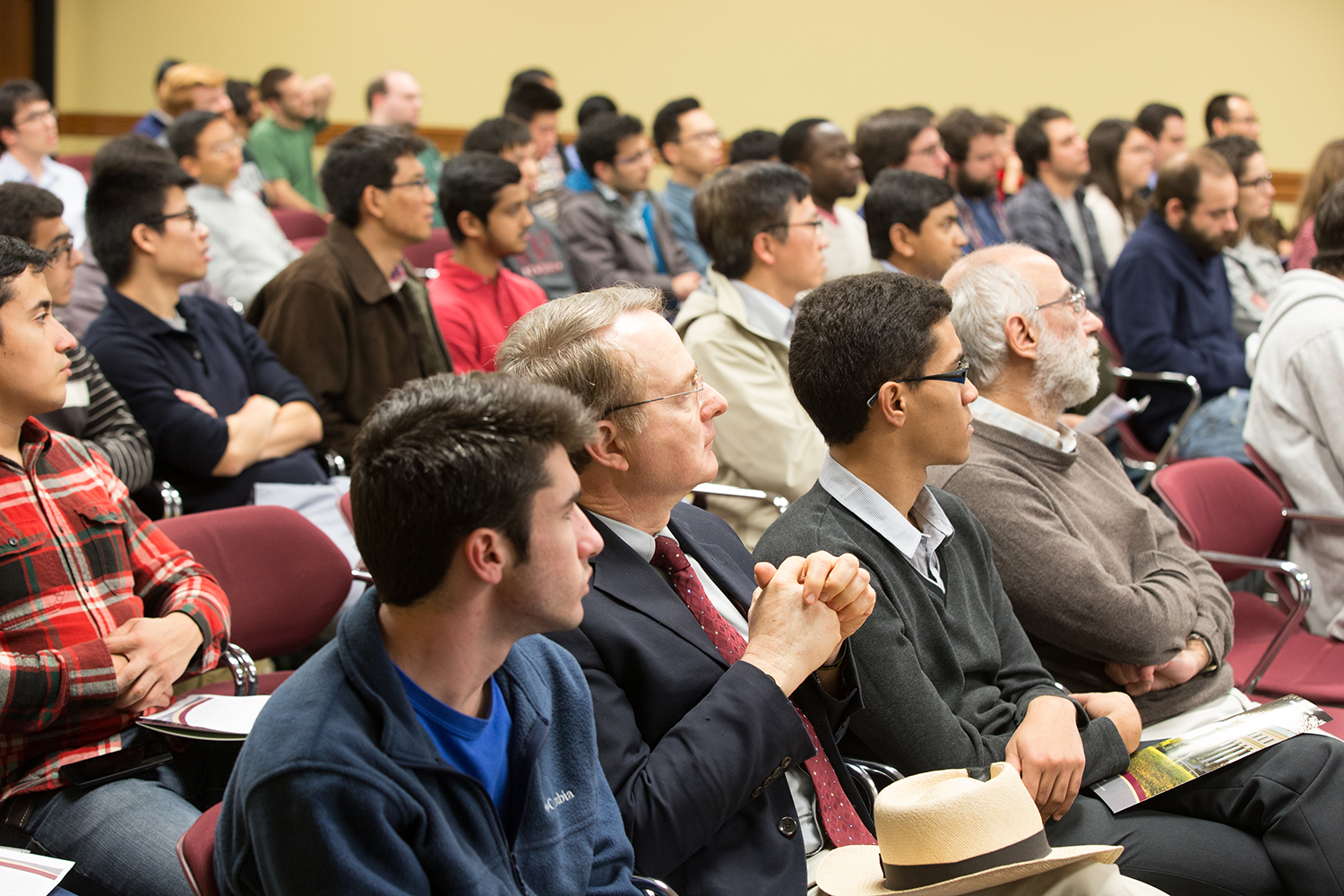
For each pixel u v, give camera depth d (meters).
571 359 1.54
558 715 1.28
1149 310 4.16
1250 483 2.84
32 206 2.56
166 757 1.79
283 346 3.22
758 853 1.47
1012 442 2.12
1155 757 1.81
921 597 1.76
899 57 9.05
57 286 2.62
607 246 4.99
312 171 7.38
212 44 8.79
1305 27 9.19
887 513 1.77
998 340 2.13
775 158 5.46
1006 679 1.88
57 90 8.59
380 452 1.06
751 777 1.41
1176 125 7.09
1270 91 9.24
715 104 8.99
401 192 3.30
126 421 2.60
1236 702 2.12
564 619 1.12
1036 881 1.38
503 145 5.20
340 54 8.81
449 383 1.10
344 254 3.30
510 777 1.20
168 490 2.67
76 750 1.72
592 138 5.33
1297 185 9.26
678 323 3.03
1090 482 2.21
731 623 1.66
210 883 1.21
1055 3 9.07
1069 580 1.96
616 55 8.91
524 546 1.08
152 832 1.62
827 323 1.76
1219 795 1.81
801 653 1.48
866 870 1.46
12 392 1.74
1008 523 2.00
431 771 1.07
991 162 5.55
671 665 1.48
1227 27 9.16
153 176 2.82
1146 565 2.19
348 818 1.02
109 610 1.83
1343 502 2.79
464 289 3.57
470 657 1.12
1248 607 2.87
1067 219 5.81
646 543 1.59
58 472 1.84
